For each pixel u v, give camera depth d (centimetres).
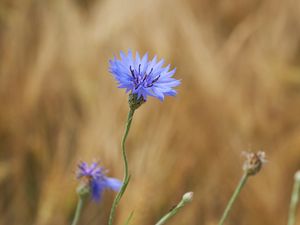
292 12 116
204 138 99
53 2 112
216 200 99
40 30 111
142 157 92
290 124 106
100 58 106
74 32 109
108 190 93
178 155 96
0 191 100
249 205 99
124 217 86
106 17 110
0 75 107
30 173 101
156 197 91
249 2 118
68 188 95
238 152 101
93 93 102
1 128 104
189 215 96
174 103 99
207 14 117
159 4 107
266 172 101
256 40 113
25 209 99
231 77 107
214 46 111
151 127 96
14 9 115
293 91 110
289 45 114
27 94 105
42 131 104
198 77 102
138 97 54
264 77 107
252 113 104
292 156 102
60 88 106
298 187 70
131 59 56
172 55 103
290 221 71
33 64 108
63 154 100
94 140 97
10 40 110
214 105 101
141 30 106
